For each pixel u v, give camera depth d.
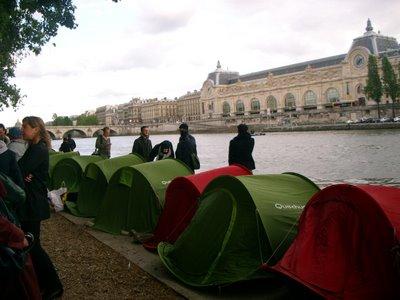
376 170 29.64
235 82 176.25
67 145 22.34
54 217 12.59
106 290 6.81
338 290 5.70
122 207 10.66
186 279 7.12
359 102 125.88
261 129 120.12
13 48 19.88
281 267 6.25
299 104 144.38
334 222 6.06
